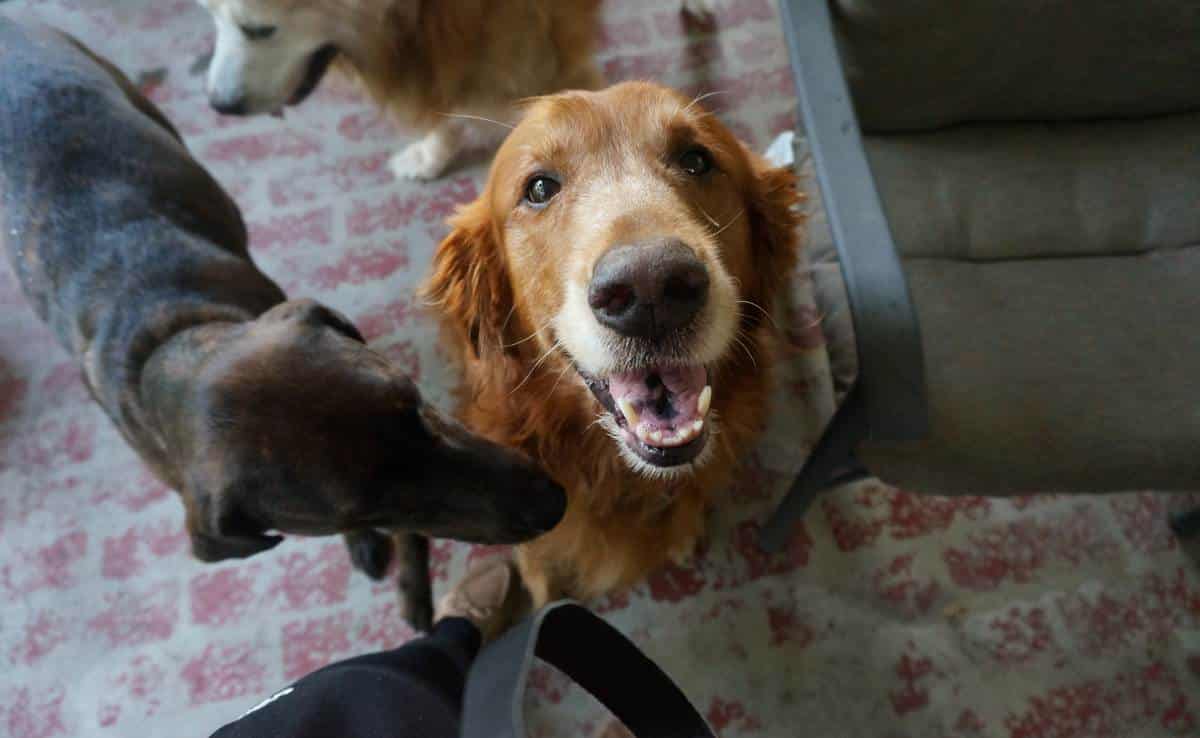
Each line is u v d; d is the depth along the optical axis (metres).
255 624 0.61
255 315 0.52
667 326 0.35
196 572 0.63
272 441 0.39
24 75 0.55
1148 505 0.60
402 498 0.42
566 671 0.37
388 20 0.60
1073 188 0.51
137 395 0.47
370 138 0.81
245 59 0.61
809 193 0.55
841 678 0.57
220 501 0.40
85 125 0.54
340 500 0.40
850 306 0.39
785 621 0.58
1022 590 0.58
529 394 0.48
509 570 0.61
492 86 0.65
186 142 0.81
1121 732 0.54
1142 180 0.51
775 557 0.60
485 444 0.46
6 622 0.62
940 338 0.46
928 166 0.53
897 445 0.43
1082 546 0.59
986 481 0.43
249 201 0.78
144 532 0.64
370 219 0.77
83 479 0.66
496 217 0.45
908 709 0.56
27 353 0.71
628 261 0.34
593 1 0.67
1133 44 0.50
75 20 0.89
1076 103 0.53
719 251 0.41
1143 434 0.42
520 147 0.43
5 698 0.60
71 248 0.52
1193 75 0.51
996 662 0.56
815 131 0.42
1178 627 0.57
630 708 0.38
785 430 0.65
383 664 0.47
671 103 0.42
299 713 0.42
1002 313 0.47
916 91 0.52
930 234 0.50
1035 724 0.55
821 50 0.44
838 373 0.47
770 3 0.85
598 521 0.52
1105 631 0.57
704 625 0.59
